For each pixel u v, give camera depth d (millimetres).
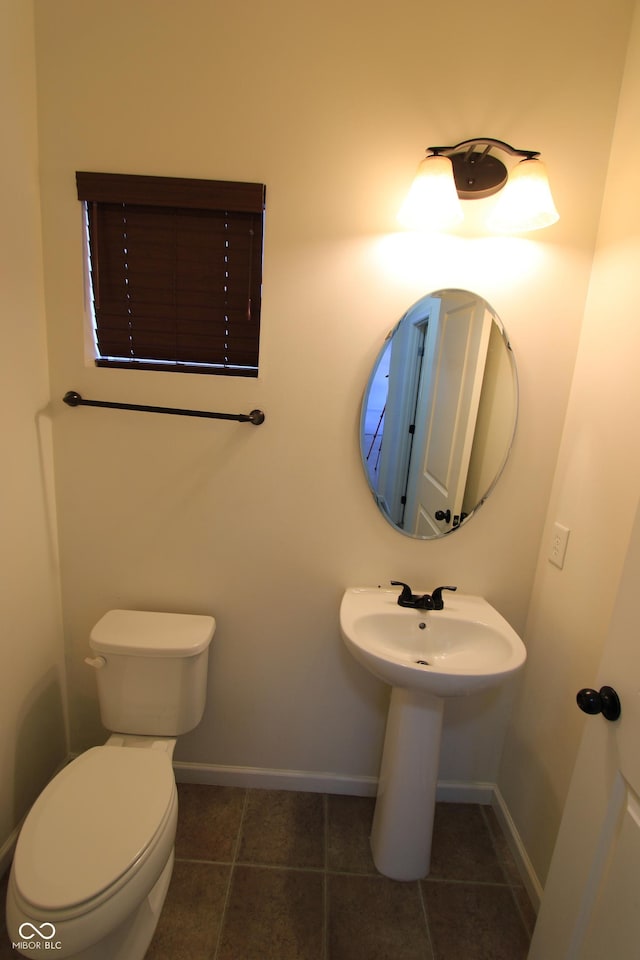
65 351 1322
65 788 1073
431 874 1390
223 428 1373
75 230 1252
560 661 1303
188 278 1317
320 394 1354
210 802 1574
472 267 1290
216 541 1453
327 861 1402
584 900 891
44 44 1151
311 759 1628
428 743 1290
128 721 1393
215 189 1219
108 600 1498
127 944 1059
